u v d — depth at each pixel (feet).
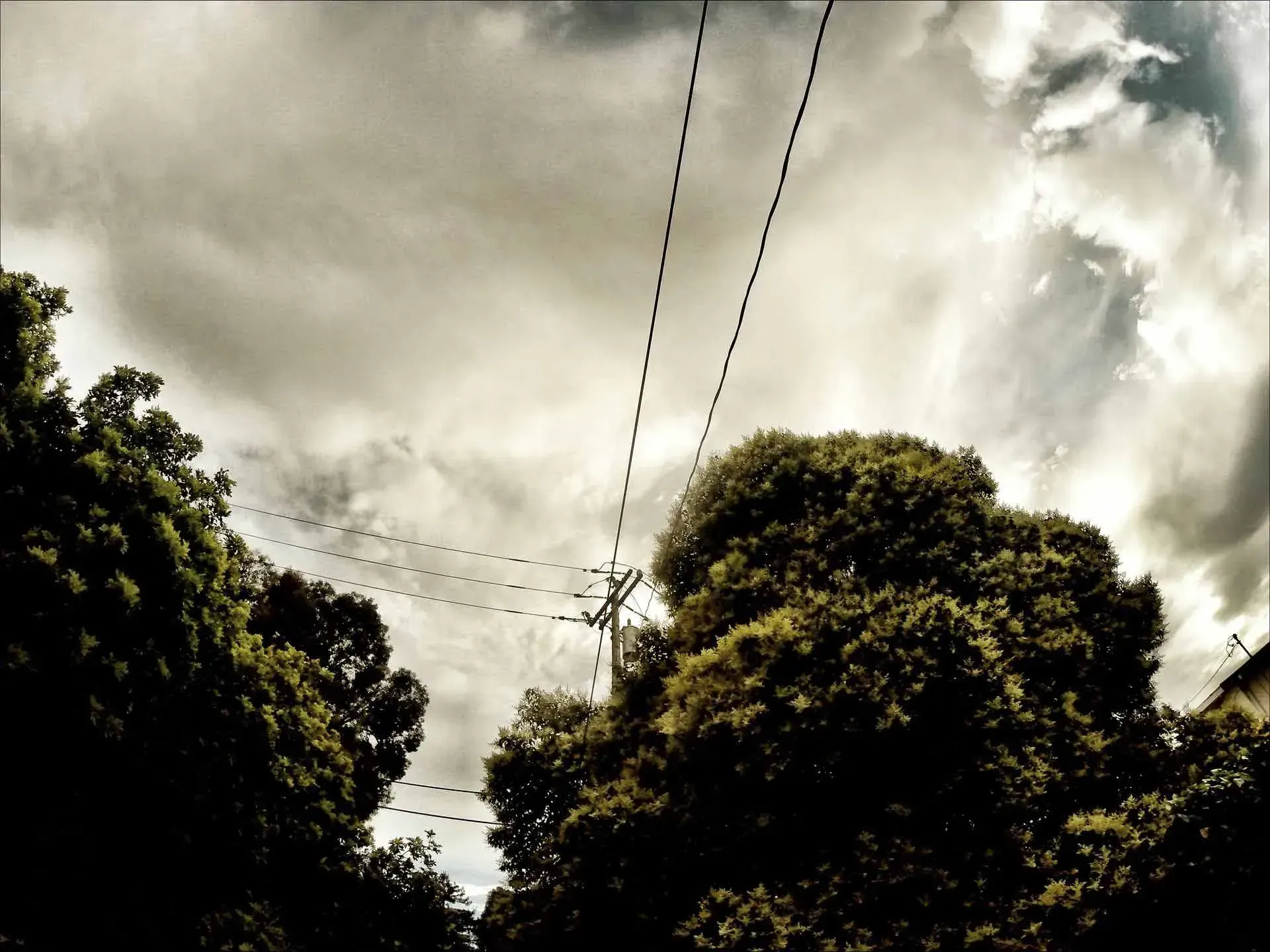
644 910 26.45
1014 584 30.50
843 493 34.91
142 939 24.93
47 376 26.63
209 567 28.68
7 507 22.82
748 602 33.14
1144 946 21.07
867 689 24.90
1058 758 25.02
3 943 22.56
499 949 33.99
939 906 21.72
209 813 27.20
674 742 29.43
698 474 41.39
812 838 25.00
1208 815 22.21
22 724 21.53
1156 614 31.60
